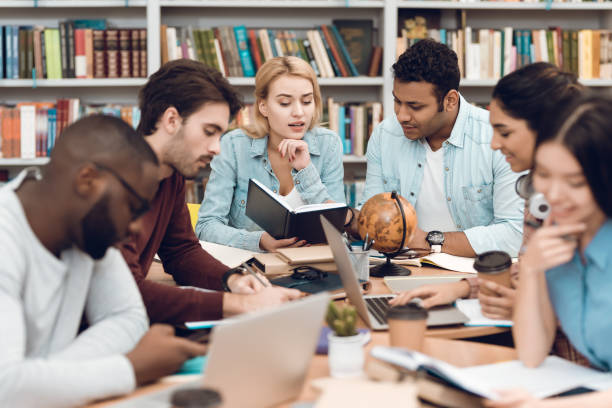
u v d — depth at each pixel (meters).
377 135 2.67
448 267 2.02
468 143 2.46
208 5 3.81
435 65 2.19
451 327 1.45
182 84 1.58
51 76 3.79
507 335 1.81
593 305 1.17
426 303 1.56
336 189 2.67
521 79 1.49
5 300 0.99
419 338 1.22
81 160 1.03
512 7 3.89
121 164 1.04
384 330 1.41
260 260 1.94
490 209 2.51
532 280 1.22
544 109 1.46
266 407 0.99
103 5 3.79
